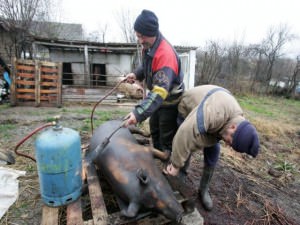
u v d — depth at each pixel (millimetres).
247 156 3273
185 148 1377
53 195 1398
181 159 1425
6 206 1796
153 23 1618
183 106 1770
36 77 5461
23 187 2033
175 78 1722
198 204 1966
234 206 2037
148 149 1701
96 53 8344
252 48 11594
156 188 1305
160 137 2133
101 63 8445
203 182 1914
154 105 1540
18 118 4387
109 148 1608
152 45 1703
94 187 1570
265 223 1872
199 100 1608
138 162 1485
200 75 10391
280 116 6625
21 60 5379
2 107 5355
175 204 1276
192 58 8672
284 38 14508
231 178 2535
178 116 1883
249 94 10461
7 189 1955
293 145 4184
